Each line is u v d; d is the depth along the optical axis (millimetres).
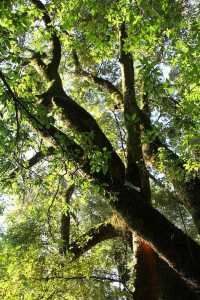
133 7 8938
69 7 10086
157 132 9312
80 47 12469
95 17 10227
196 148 9406
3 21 7191
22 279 11539
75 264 12039
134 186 9039
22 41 11484
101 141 9484
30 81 8523
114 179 8719
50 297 11688
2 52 6812
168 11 8844
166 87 8523
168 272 8797
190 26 9445
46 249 12344
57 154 8086
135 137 9609
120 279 12328
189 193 10289
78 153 8211
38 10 9719
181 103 9523
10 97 6820
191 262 7961
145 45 9375
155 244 8172
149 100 11492
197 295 8055
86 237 12055
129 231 11195
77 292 12547
